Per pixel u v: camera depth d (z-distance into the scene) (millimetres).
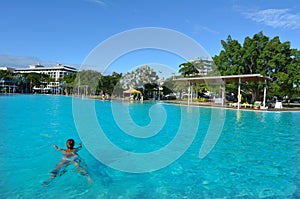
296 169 5195
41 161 5426
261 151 6715
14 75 61219
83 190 3982
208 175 4824
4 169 4871
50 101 27078
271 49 27172
